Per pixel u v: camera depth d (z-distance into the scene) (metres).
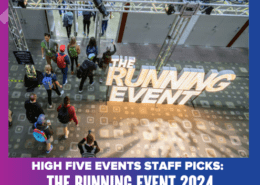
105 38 9.38
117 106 6.93
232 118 7.34
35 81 6.36
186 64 9.17
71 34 9.20
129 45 9.41
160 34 9.28
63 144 5.79
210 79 6.19
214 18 8.98
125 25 8.66
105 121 6.47
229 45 10.46
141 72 5.88
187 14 5.97
